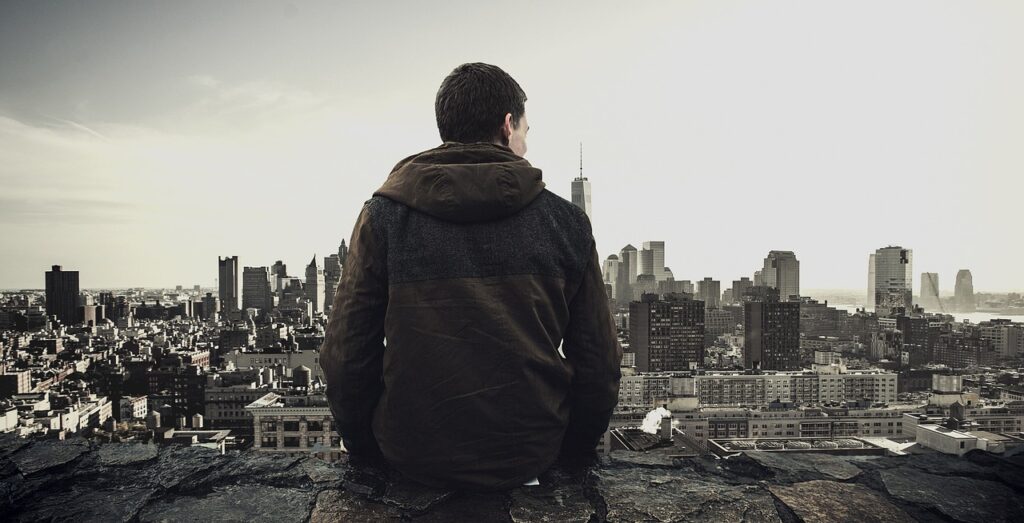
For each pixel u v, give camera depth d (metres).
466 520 2.25
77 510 2.46
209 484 2.68
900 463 3.01
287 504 2.45
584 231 2.22
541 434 2.17
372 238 2.13
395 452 2.21
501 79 2.27
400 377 2.09
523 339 2.06
